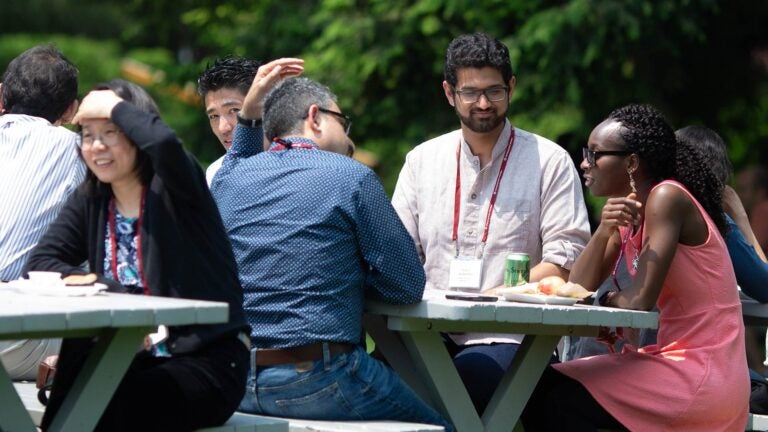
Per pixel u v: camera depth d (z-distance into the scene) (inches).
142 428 363.9
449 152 543.2
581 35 1100.5
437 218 538.9
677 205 452.4
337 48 1252.5
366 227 422.9
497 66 518.9
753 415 516.1
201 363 371.2
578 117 1113.4
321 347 413.7
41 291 368.5
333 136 452.1
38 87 514.6
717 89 1245.7
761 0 1197.7
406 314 426.6
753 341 848.9
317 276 417.7
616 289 496.7
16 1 2733.8
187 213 374.3
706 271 457.1
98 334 353.4
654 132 470.0
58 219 398.3
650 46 1115.9
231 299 380.5
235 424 382.6
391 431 401.7
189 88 1502.2
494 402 450.0
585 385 457.1
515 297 450.0
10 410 352.2
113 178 373.7
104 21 2770.7
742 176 1075.9
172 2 1760.6
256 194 431.5
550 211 527.5
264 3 1445.6
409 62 1245.7
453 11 1169.4
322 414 420.2
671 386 448.1
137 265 379.9
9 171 488.1
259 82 490.3
